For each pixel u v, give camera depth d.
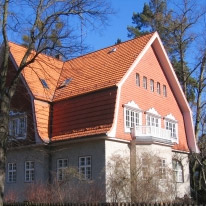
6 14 20.20
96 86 28.61
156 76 32.84
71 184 26.16
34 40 19.91
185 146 35.25
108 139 26.16
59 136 28.67
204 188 32.12
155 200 21.30
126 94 28.64
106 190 24.61
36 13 19.95
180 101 35.44
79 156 27.33
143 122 30.11
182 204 14.38
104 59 32.19
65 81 32.59
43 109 29.92
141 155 26.36
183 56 42.72
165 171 24.36
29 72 31.03
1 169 18.78
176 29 40.88
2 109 19.42
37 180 28.14
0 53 30.73
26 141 29.56
